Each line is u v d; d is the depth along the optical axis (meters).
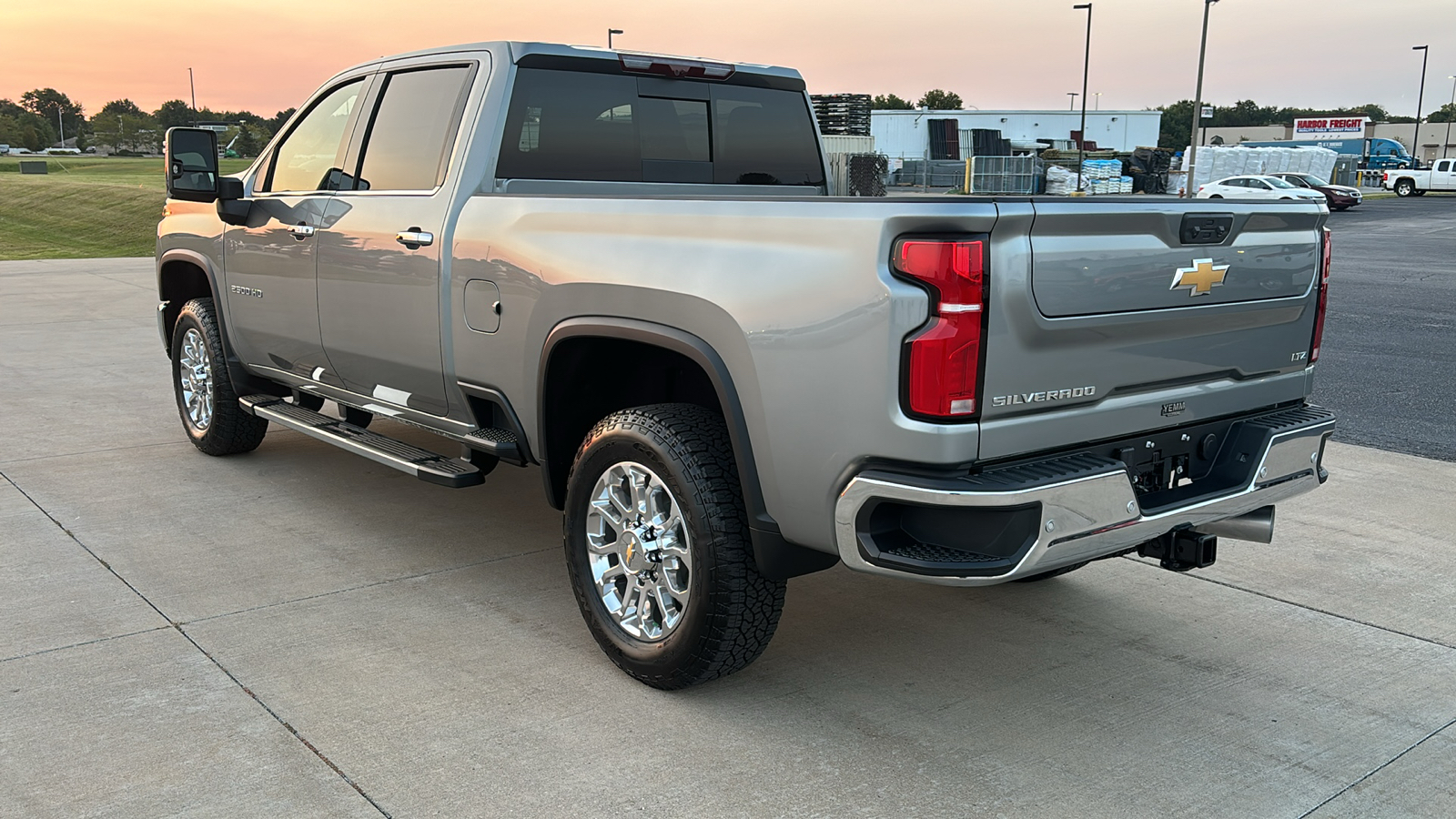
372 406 4.49
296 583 4.08
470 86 3.98
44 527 4.68
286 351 4.91
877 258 2.56
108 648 3.47
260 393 5.53
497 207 3.67
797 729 3.04
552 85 4.04
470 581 4.14
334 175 4.56
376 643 3.55
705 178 4.57
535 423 3.62
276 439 6.38
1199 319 3.00
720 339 2.92
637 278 3.12
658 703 3.19
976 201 2.51
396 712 3.08
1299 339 3.40
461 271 3.76
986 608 3.98
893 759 2.88
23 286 14.71
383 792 2.67
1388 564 4.44
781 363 2.77
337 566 4.27
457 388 3.93
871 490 2.62
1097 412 2.80
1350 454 6.21
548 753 2.87
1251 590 4.17
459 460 3.99
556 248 3.40
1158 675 3.43
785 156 4.87
